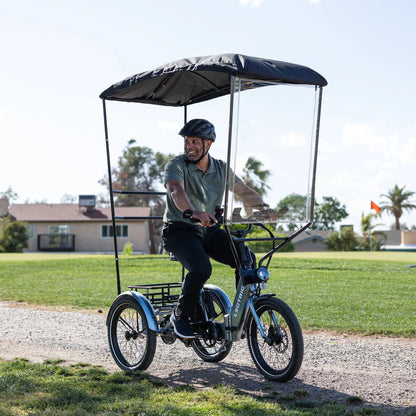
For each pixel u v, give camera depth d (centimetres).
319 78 469
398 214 6900
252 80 444
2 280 1420
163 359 550
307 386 452
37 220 4503
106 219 4475
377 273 1455
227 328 469
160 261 1939
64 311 899
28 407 394
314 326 727
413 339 649
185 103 658
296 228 500
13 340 654
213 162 493
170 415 373
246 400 409
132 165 5528
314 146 478
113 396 419
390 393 432
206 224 434
